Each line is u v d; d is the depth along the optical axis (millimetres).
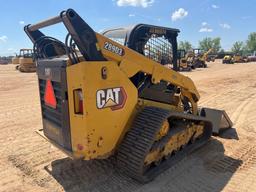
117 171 4438
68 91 3695
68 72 3656
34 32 4684
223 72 25547
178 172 4492
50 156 5133
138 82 4445
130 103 4062
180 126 4840
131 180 4191
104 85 3693
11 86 15680
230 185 4145
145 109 4285
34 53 4602
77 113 3643
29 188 4027
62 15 3422
